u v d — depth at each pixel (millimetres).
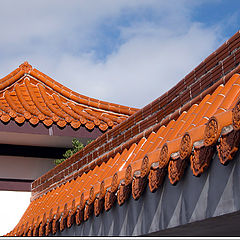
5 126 10664
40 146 12523
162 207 3916
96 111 12039
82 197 5504
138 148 5637
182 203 3605
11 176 12250
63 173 9086
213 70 4484
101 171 6617
